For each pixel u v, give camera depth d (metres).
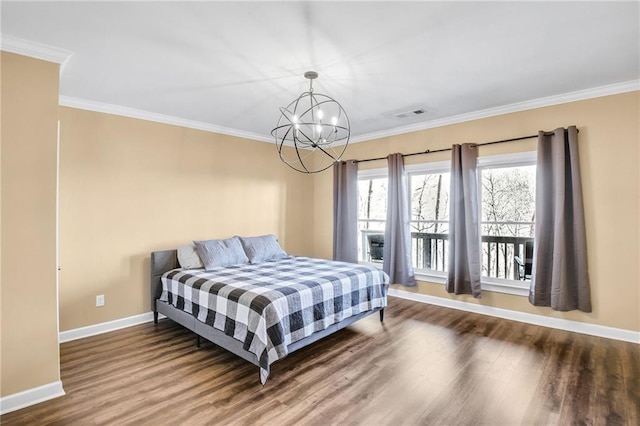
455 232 4.09
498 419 2.00
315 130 4.08
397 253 4.72
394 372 2.59
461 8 1.93
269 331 2.44
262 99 3.46
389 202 4.77
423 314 4.01
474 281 3.95
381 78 2.95
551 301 3.38
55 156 2.35
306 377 2.52
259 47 2.37
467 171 4.00
